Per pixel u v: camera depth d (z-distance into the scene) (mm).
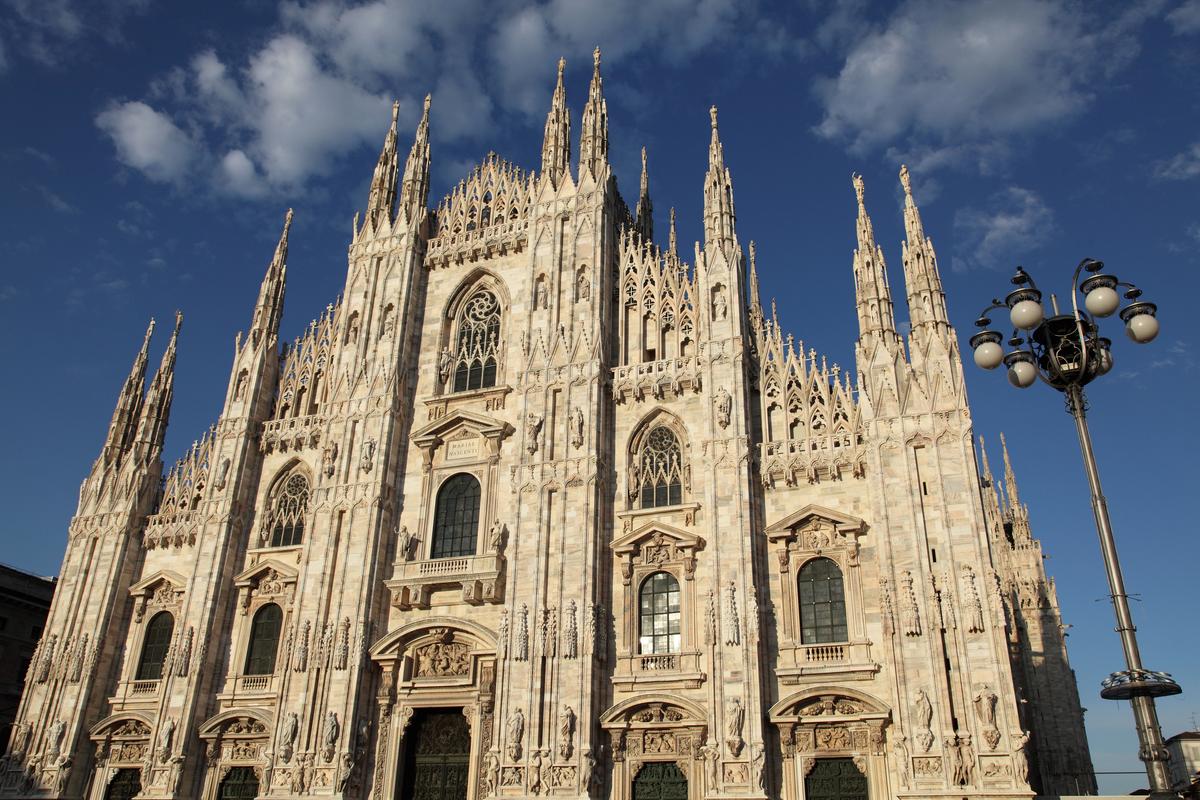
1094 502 21859
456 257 59781
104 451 61344
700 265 51750
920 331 45594
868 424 44375
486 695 46562
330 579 51562
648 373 51062
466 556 50156
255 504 57500
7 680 70125
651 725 43188
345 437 55156
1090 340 22766
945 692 38781
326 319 61938
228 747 50688
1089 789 60875
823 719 40688
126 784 51906
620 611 46312
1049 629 65750
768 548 45188
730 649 42500
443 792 46906
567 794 42406
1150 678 19875
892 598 41031
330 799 45875
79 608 56406
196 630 53031
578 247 55250
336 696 48531
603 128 59156
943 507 41562
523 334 54281
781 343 49500
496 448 52500
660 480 49125
